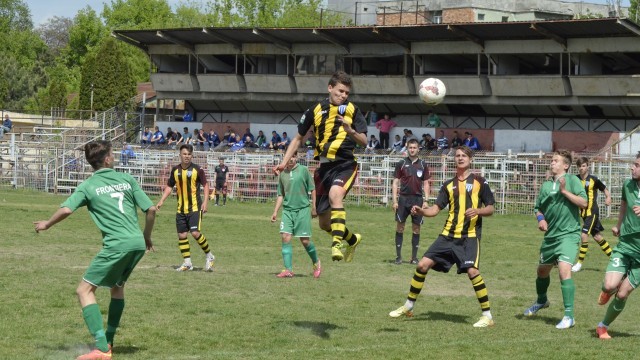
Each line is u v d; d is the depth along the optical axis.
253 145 51.16
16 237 21.94
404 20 76.75
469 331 11.16
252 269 17.28
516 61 48.94
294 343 10.07
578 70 45.97
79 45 99.88
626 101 44.66
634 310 13.38
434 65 50.44
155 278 15.33
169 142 53.16
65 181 43.41
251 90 55.03
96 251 19.33
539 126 49.31
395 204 18.80
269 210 35.69
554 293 14.96
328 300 13.45
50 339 9.91
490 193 11.50
